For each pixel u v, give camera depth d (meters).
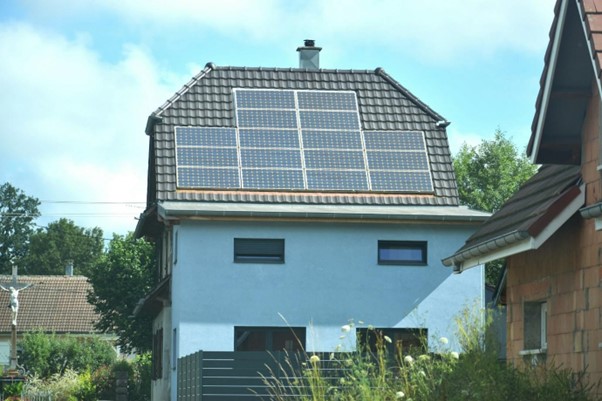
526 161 56.38
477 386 13.02
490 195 54.59
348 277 31.80
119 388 38.19
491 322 18.00
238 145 33.97
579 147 13.60
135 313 37.16
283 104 35.44
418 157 34.47
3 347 81.31
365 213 31.53
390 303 31.86
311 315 31.62
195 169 33.16
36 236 107.00
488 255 15.03
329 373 22.56
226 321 31.28
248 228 31.64
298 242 31.75
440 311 31.94
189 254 31.36
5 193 111.00
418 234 32.12
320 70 36.75
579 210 12.98
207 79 36.00
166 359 33.69
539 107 13.35
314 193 33.03
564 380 12.85
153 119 34.62
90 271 51.12
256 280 31.52
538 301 15.42
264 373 23.44
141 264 50.56
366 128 35.09
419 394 15.13
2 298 83.94
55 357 67.25
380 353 17.62
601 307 13.11
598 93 12.80
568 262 14.09
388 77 36.88
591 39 11.32
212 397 23.39
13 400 38.81
